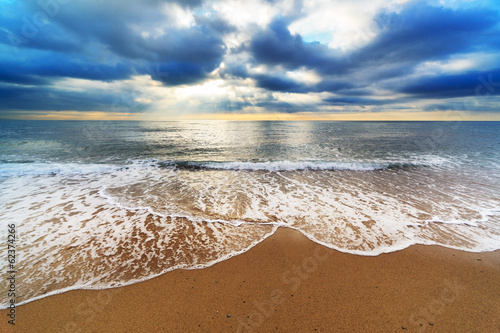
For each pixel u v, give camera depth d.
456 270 3.49
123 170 10.17
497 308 2.76
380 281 3.24
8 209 5.61
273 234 4.56
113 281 3.18
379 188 7.62
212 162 11.28
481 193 7.01
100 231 4.59
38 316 2.59
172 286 3.11
